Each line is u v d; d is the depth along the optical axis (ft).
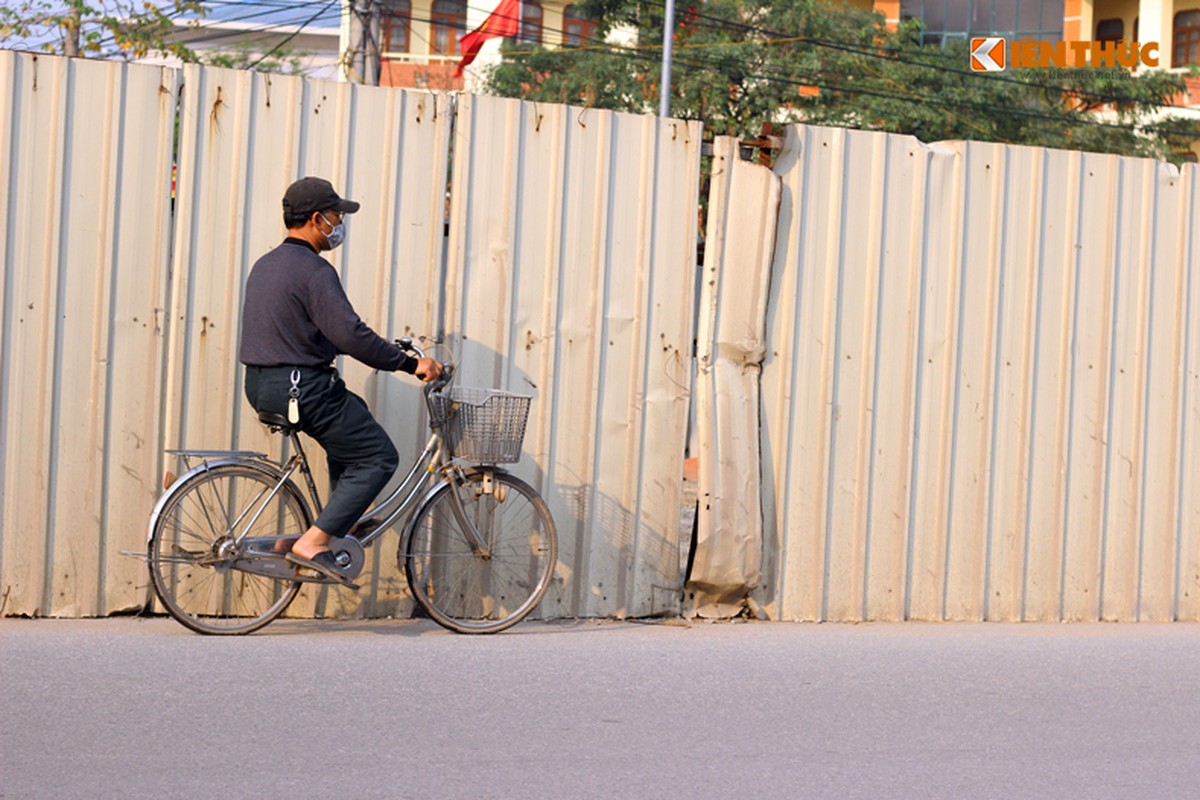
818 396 83.71
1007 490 86.89
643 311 81.30
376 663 68.69
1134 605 89.20
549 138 79.61
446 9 456.86
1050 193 86.84
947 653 76.48
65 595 75.15
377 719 59.62
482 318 79.25
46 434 74.33
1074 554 88.17
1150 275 88.58
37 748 54.03
